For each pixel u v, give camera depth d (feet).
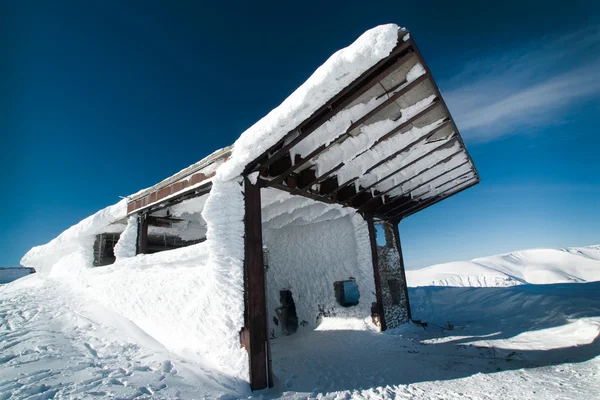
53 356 11.62
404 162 19.39
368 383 13.96
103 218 24.00
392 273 28.48
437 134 17.19
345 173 19.44
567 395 11.39
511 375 14.34
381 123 15.01
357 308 25.07
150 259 17.54
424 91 13.17
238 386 11.81
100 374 10.42
